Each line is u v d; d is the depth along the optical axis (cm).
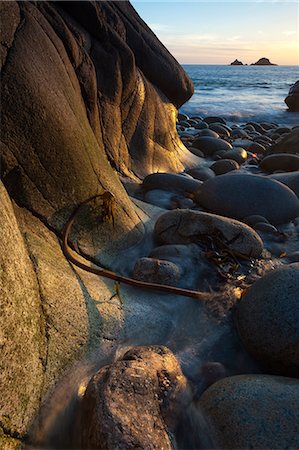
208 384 233
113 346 246
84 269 291
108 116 607
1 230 200
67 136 340
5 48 314
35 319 209
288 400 193
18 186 288
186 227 376
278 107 2273
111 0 735
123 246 362
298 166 778
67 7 561
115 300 277
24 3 403
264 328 248
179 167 795
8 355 178
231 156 890
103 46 617
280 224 482
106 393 187
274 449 176
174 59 876
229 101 2519
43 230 293
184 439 195
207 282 328
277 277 266
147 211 462
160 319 280
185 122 1562
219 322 284
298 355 235
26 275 218
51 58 386
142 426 177
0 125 286
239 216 479
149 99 753
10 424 171
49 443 188
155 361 218
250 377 216
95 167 377
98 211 350
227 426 188
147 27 841
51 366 208
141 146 702
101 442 168
